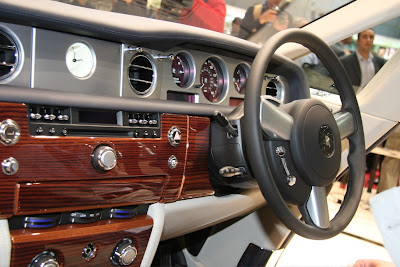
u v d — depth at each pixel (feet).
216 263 5.28
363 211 11.59
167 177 3.26
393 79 4.80
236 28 6.43
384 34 5.09
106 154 2.70
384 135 5.23
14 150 2.34
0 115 2.30
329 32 4.86
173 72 3.68
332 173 3.33
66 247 2.67
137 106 3.00
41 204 2.51
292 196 3.21
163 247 5.44
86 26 2.77
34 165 2.43
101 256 2.89
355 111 3.83
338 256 7.50
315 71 5.32
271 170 3.11
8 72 2.56
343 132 3.69
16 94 2.36
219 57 3.98
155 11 6.12
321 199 3.36
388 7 4.45
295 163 3.17
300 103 3.24
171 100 3.44
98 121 2.92
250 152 2.90
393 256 2.19
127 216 3.06
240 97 4.28
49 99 2.51
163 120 3.19
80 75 2.89
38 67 2.66
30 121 2.43
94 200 2.79
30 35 2.62
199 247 5.38
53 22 2.62
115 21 2.93
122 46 3.12
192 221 3.78
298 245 7.95
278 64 4.38
